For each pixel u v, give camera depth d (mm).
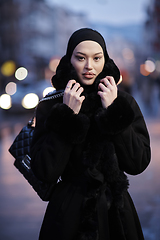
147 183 5461
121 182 1997
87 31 2047
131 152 1986
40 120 2113
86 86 2111
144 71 52312
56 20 76312
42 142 2061
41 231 2059
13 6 43344
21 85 15086
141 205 4543
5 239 3713
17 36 44531
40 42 66562
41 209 4586
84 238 1913
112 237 1973
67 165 2047
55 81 2117
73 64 2068
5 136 10570
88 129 2016
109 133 1933
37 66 52156
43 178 1990
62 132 1941
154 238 3621
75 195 1985
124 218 1978
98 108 2012
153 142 8555
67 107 1969
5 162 7172
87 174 1963
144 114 14695
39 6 63719
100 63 2057
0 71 28188
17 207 4660
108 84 2012
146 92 30422
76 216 1958
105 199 1966
